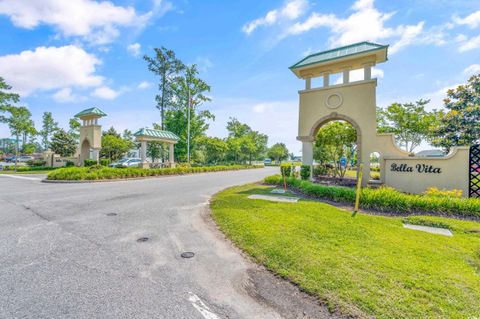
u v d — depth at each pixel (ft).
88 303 8.25
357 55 34.47
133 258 11.97
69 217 19.58
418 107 55.26
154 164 70.64
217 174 69.21
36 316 7.55
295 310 8.00
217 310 8.02
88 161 70.64
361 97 35.37
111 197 28.71
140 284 9.55
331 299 8.34
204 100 101.45
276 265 10.96
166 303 8.34
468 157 26.94
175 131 100.53
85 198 27.96
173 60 102.42
